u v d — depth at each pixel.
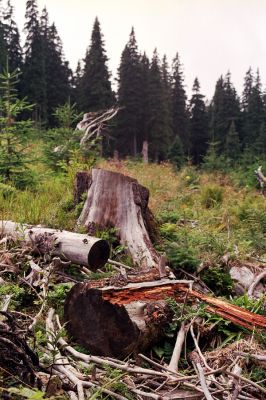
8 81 10.02
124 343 3.92
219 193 13.04
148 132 49.34
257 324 4.26
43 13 55.94
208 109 73.31
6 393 2.70
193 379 3.56
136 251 6.24
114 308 3.95
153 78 49.31
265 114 57.84
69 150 11.76
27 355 3.03
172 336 4.30
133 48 49.34
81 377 3.33
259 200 13.45
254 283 6.02
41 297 4.67
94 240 5.27
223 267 6.43
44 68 47.81
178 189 14.03
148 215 6.84
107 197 6.78
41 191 9.45
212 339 4.46
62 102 52.72
